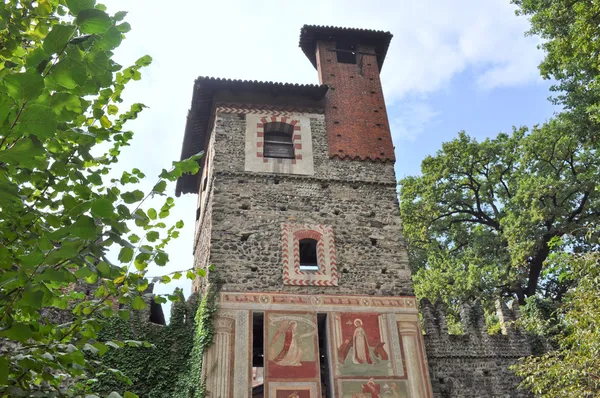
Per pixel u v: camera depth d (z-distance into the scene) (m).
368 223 18.59
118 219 6.43
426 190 34.12
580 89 27.78
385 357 15.82
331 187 19.23
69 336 6.83
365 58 23.75
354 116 21.36
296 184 19.03
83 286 15.77
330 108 21.41
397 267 17.77
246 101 20.94
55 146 6.05
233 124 20.16
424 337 17.67
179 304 17.16
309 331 15.84
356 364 15.56
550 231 28.34
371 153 20.38
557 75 26.91
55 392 5.96
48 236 5.08
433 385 16.84
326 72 22.75
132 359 15.84
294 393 14.74
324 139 20.48
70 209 5.70
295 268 17.02
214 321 15.53
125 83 7.69
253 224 17.77
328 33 23.91
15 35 5.98
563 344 15.27
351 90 22.28
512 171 33.56
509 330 18.52
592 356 13.72
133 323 16.34
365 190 19.42
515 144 33.41
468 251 31.92
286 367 15.11
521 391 17.20
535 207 27.94
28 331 5.30
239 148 19.52
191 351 16.19
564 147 30.08
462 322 18.72
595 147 29.72
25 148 4.65
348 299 16.69
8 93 4.51
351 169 19.83
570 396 13.75
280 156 19.94
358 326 16.22
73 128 6.36
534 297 20.84
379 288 17.17
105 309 7.34
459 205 34.47
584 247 27.67
